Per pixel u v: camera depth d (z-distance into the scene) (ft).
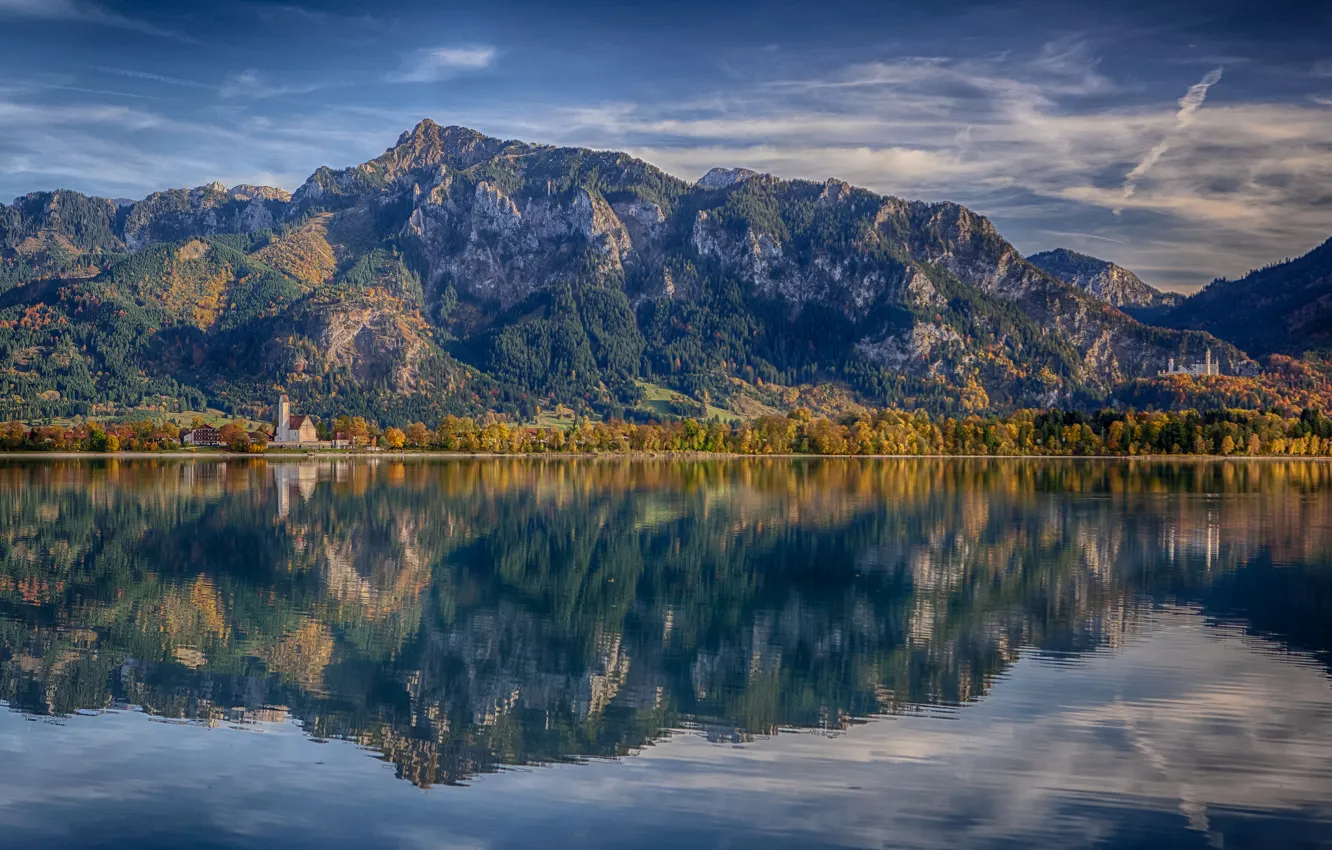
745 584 313.32
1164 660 219.41
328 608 276.21
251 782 154.61
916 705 191.31
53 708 186.80
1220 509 514.68
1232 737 171.22
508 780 156.25
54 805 145.59
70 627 247.91
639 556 366.63
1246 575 322.75
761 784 154.20
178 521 451.53
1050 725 178.50
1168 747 166.61
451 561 354.74
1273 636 240.94
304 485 655.35
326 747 170.09
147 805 145.89
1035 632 247.70
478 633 251.19
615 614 272.72
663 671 217.56
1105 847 133.49
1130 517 479.41
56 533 406.21
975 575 325.83
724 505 535.19
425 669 217.77
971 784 153.69
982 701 192.95
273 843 135.13
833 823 140.36
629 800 148.66
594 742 173.27
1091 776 155.53
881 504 542.16
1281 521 461.78
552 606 282.56
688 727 180.65
